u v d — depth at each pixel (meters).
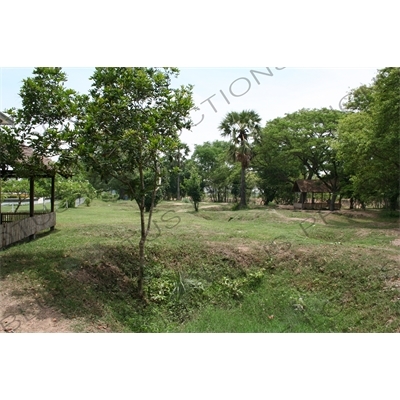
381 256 9.38
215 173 42.75
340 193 27.47
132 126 7.51
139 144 7.48
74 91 8.37
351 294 8.16
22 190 17.83
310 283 8.88
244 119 27.50
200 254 10.05
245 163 28.98
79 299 6.99
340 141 20.06
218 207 31.02
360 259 9.23
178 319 7.83
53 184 13.76
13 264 8.19
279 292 8.74
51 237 11.59
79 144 7.57
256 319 7.83
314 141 26.02
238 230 14.38
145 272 9.05
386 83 15.59
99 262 8.73
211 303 8.45
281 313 7.99
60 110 8.61
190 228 14.40
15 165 9.59
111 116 7.47
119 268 8.91
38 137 9.04
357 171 19.17
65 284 7.38
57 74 9.05
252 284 9.09
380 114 15.97
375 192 21.44
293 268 9.53
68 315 6.38
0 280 7.25
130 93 7.62
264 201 40.50
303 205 30.70
